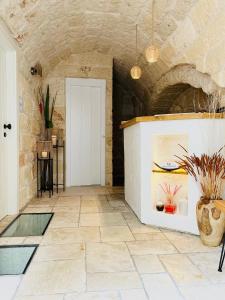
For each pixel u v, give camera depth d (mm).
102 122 5168
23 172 3365
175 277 1618
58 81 4941
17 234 2389
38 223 2725
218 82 2693
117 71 5934
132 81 5996
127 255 1933
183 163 2422
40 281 1570
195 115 2277
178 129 2404
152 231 2469
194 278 1607
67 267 1745
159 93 4832
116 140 6891
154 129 2564
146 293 1444
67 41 4324
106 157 5199
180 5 2738
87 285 1522
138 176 2832
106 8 3338
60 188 4867
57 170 4625
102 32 4164
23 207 3326
